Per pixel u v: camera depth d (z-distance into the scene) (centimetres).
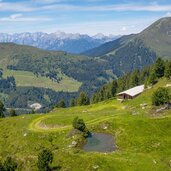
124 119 11625
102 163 7494
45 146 11362
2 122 15525
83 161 7538
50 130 12506
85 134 11050
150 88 17050
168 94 12825
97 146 9994
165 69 17238
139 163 7675
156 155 8788
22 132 13075
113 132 11038
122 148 9638
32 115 15900
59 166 7506
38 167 7269
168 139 9881
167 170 7581
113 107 16075
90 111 15900
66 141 10944
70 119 13162
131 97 17212
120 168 7388
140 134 10300
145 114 12306
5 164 7369
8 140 13138
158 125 10750
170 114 11888
